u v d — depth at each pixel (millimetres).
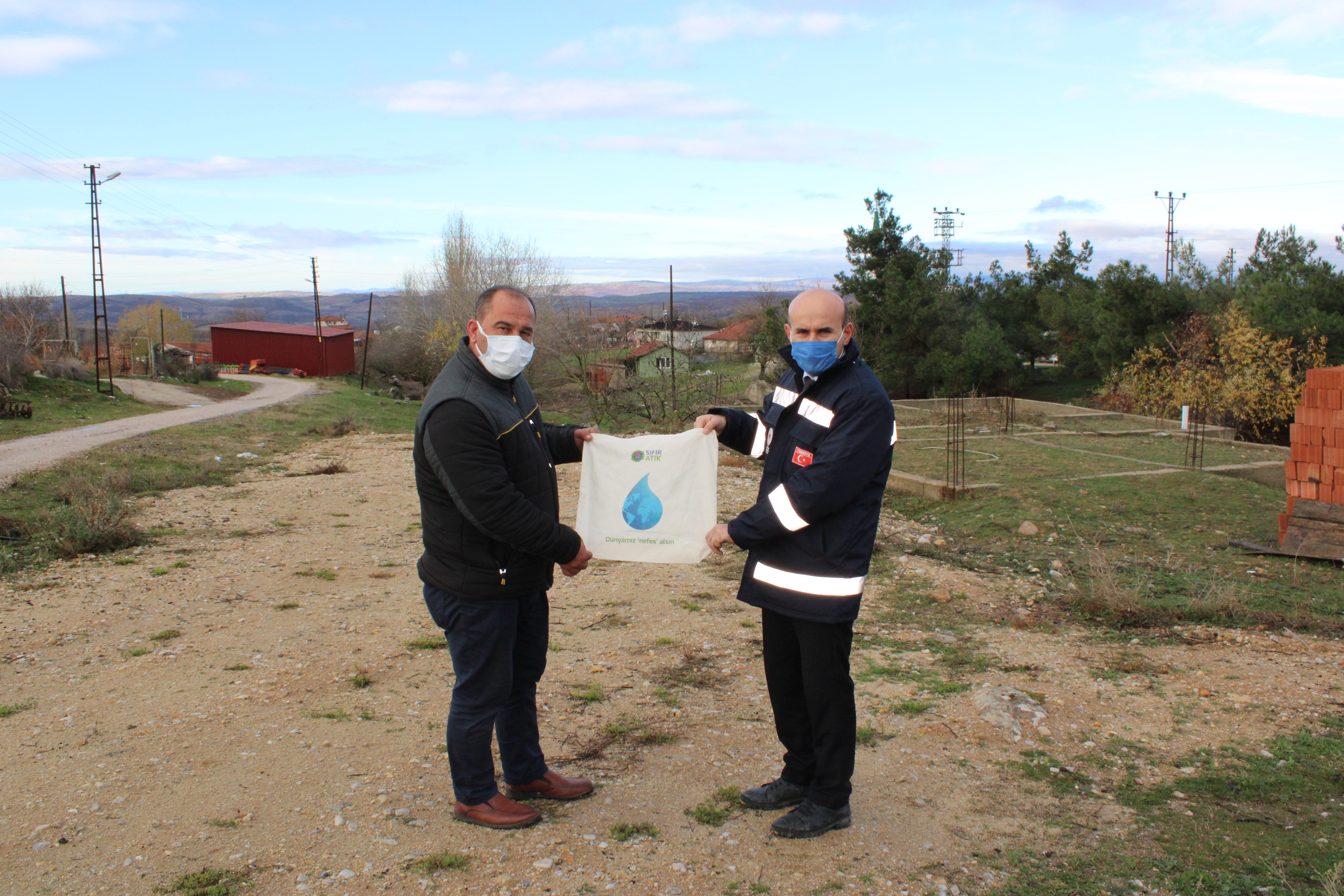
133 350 72188
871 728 4059
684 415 23141
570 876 2676
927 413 24469
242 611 6359
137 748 3705
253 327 69562
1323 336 24828
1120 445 16938
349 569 7863
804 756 3137
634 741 3873
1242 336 25203
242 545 8961
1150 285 29906
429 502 2912
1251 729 4027
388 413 36000
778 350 2945
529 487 2984
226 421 26562
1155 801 3303
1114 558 8625
